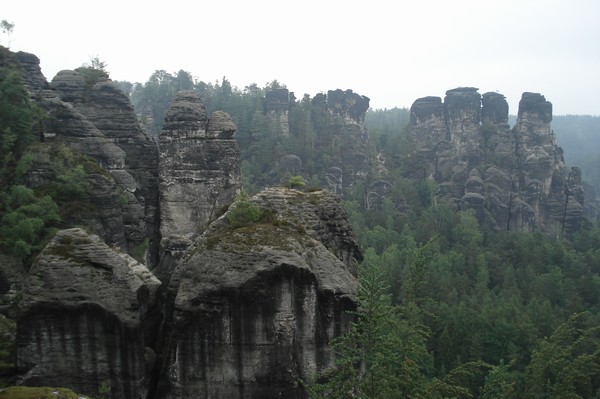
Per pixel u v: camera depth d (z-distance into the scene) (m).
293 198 34.62
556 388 27.95
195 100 61.50
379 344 23.38
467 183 153.75
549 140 168.62
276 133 163.00
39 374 27.36
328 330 29.11
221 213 37.84
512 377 54.09
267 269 28.06
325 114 178.12
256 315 28.08
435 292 88.62
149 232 61.38
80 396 23.64
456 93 178.75
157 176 62.91
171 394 28.38
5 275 39.75
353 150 165.50
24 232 41.97
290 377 27.89
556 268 104.12
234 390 28.16
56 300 27.27
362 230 123.44
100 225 49.47
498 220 150.38
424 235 122.75
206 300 28.14
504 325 67.75
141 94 183.12
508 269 101.69
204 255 29.70
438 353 66.19
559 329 30.98
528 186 155.62
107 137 61.59
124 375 27.75
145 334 29.95
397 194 148.62
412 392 23.78
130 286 28.28
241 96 184.62
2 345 29.98
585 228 146.38
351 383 24.03
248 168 145.50
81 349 27.58
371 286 23.88
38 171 48.47
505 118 179.50
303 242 30.84
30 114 50.97
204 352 28.27
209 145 60.06
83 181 49.41
